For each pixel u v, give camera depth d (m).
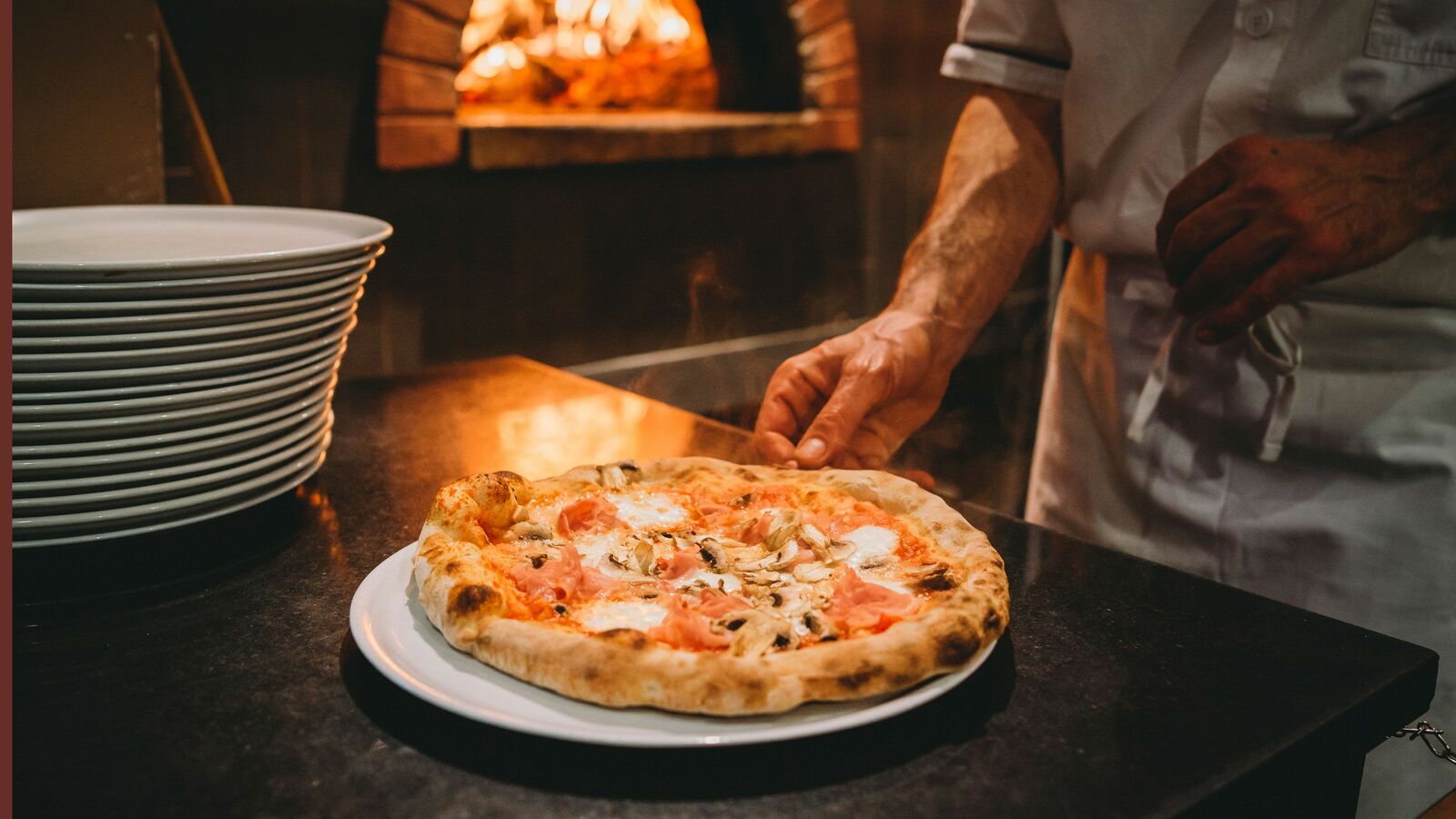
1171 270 1.02
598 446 1.10
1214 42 1.12
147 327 0.72
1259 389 1.13
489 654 0.59
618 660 0.56
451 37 2.36
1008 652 0.67
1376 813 1.07
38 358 0.70
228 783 0.53
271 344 0.80
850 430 0.97
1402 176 0.94
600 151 2.58
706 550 0.73
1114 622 0.71
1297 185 0.92
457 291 2.59
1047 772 0.54
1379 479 1.10
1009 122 1.25
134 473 0.75
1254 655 0.67
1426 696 0.67
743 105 3.19
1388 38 1.01
